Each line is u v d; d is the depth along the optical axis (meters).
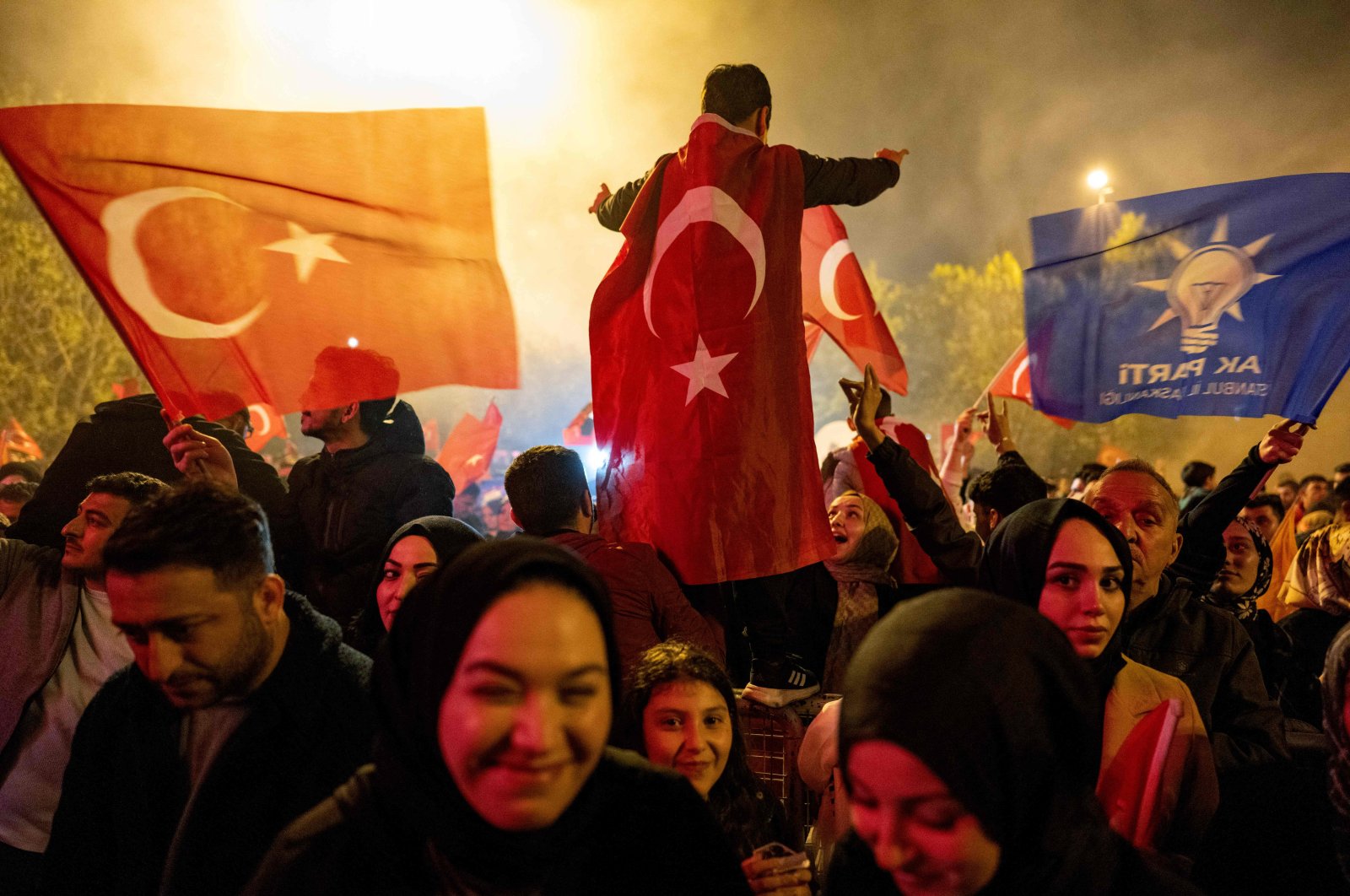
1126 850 1.67
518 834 1.57
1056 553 2.43
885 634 1.50
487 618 1.53
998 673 1.44
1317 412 3.73
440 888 1.65
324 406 3.43
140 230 3.39
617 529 3.64
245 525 2.13
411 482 4.44
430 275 3.54
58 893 2.27
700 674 2.92
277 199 3.48
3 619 3.10
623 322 3.73
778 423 3.54
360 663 2.34
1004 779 1.42
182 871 2.12
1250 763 2.93
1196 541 3.87
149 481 3.10
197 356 3.39
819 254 5.11
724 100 3.70
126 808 2.25
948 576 3.63
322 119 3.53
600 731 1.57
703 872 1.81
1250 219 3.94
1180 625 3.17
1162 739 2.48
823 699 3.88
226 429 4.62
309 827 1.72
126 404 4.40
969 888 1.44
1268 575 4.36
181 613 2.05
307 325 3.46
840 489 4.75
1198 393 3.92
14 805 3.00
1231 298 3.92
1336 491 7.56
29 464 8.35
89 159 3.37
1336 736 2.04
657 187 3.73
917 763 1.40
